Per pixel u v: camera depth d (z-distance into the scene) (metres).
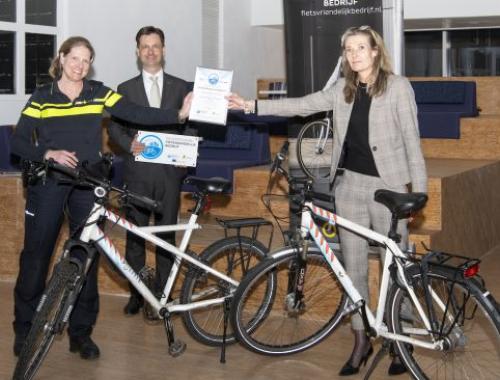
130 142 4.60
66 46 3.83
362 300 3.70
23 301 4.02
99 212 3.73
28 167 3.83
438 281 3.41
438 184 5.32
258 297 4.25
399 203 3.46
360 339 3.89
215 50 9.25
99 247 3.79
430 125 7.62
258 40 10.08
